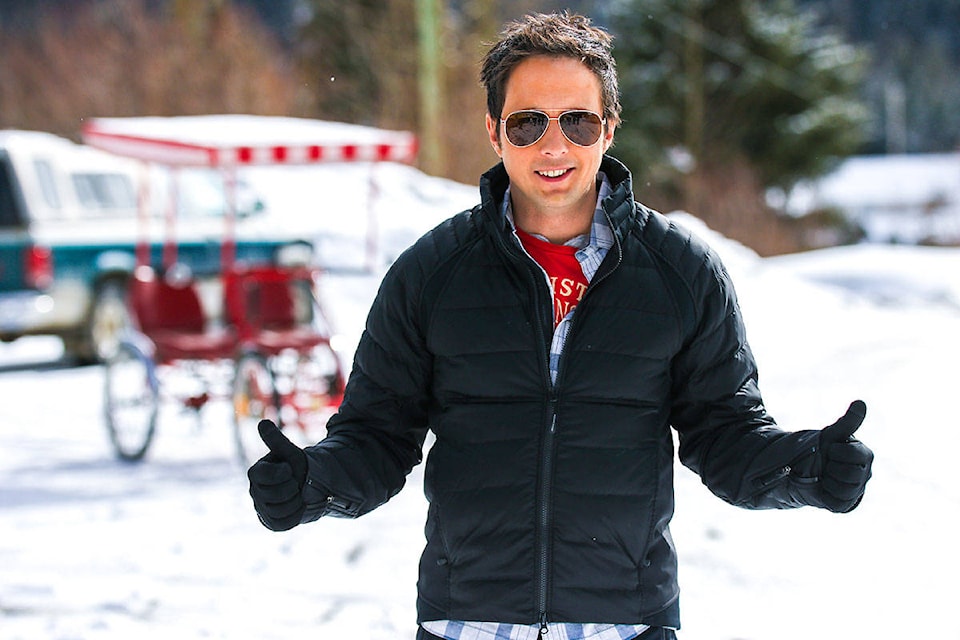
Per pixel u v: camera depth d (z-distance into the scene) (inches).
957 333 739.4
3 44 1897.1
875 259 1503.4
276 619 375.2
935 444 506.3
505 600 190.4
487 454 192.2
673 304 194.4
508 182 204.1
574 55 191.5
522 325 193.0
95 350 946.7
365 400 202.1
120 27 1893.5
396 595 392.5
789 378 664.4
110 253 943.7
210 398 629.3
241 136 658.8
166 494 541.3
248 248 989.8
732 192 2330.2
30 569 432.5
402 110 1863.9
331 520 470.9
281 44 2488.9
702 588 381.1
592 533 189.5
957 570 380.8
